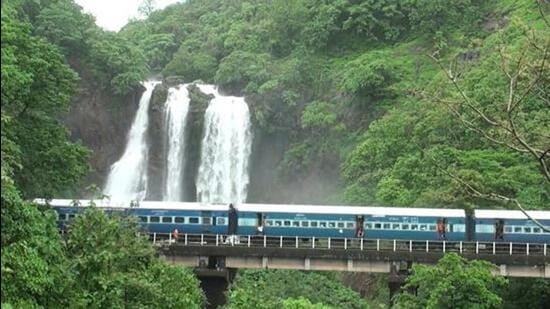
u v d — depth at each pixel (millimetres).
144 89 99812
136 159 97250
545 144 22922
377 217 56312
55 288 23656
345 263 52906
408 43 99188
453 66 24391
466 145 68375
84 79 94188
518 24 22109
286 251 52812
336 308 50844
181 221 57188
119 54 97062
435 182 63719
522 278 55469
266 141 98000
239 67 104125
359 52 102188
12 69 26344
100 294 24656
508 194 60594
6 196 21547
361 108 89812
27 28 37750
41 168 41188
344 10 103875
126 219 36594
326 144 90500
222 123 98250
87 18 97312
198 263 53000
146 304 26844
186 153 98312
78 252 26500
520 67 18953
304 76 99125
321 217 56781
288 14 109125
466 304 38906
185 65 114812
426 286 41781
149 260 30078
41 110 41906
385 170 71625
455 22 98000
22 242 21984
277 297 46000
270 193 96125
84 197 64062
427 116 71938
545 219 54781
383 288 64375
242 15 126250
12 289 21719
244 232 57344
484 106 59219
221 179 97125
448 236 55625
